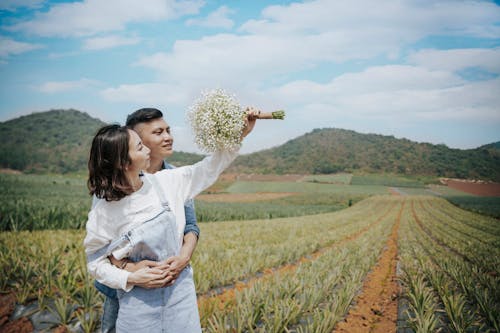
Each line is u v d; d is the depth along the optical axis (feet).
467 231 83.41
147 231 6.99
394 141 570.87
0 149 426.92
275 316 14.24
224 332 13.24
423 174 472.85
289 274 23.44
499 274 30.35
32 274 20.33
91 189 7.12
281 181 422.82
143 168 7.27
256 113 8.47
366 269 29.40
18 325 15.03
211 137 7.96
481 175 440.04
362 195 321.93
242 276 25.54
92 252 7.17
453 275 26.30
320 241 51.19
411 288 21.42
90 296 16.31
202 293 20.31
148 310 6.88
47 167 416.87
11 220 45.93
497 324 15.64
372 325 17.25
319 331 14.02
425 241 56.29
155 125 8.87
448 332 15.75
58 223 54.34
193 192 8.25
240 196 313.53
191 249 7.61
